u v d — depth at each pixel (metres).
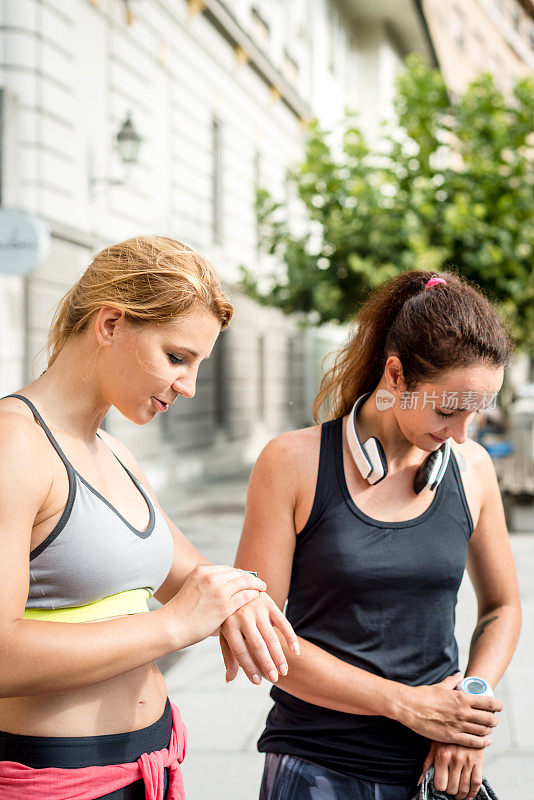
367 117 25.16
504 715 3.55
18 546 1.12
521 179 11.80
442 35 30.19
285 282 13.28
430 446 1.48
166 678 4.07
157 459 11.84
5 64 8.30
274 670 1.24
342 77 23.48
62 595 1.22
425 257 10.88
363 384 1.65
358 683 1.45
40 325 8.65
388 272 11.28
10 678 1.08
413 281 1.61
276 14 17.83
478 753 1.44
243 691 3.89
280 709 1.57
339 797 1.46
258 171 17.31
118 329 1.24
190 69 13.20
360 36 25.12
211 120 14.37
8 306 8.09
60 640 1.11
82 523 1.22
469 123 11.98
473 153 11.92
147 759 1.27
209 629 1.22
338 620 1.51
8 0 8.28
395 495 1.55
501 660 1.59
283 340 19.64
